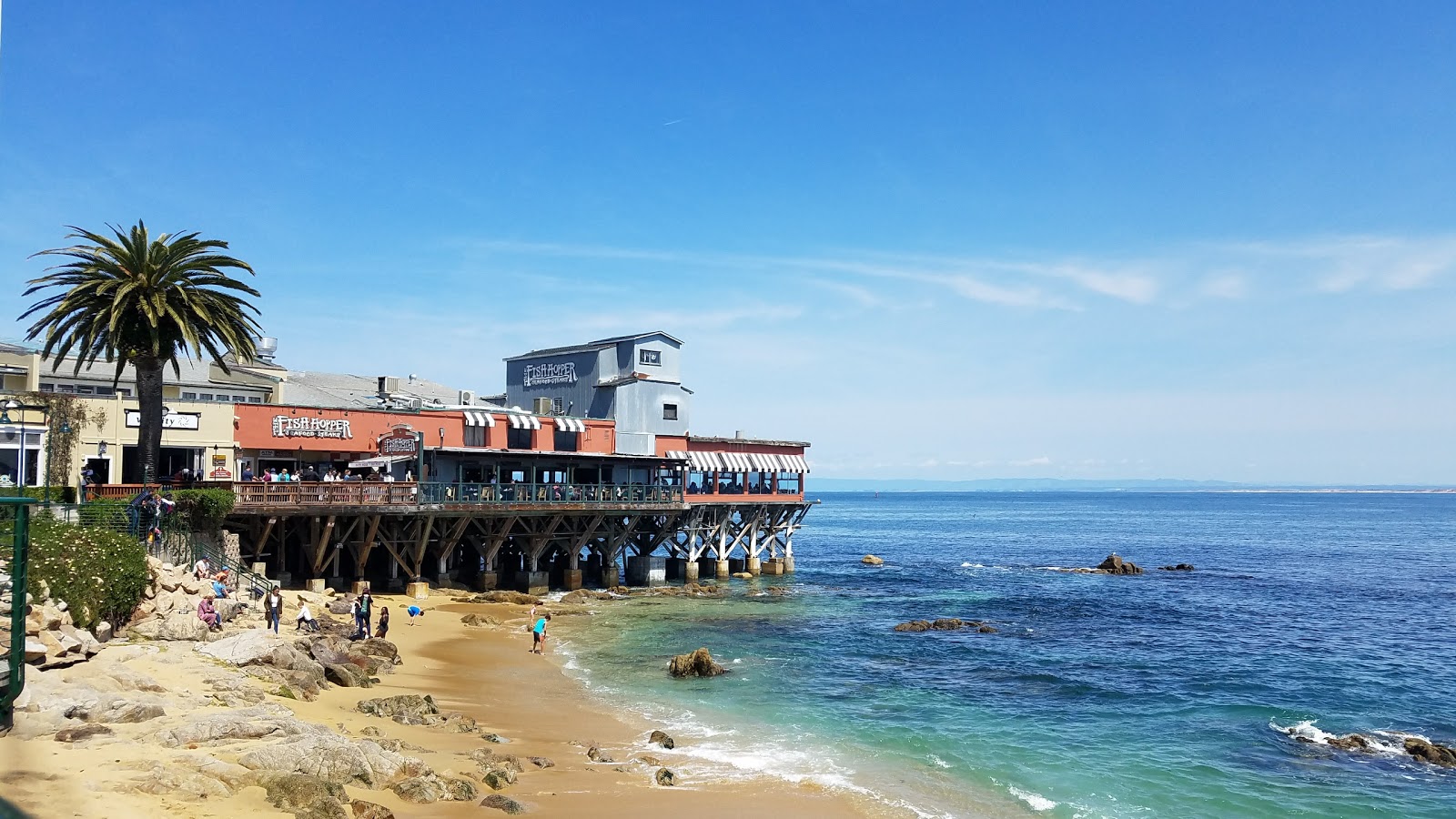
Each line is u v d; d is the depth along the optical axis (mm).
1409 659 44781
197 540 41344
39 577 25656
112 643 26906
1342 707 34844
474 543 56719
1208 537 152875
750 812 21531
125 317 39625
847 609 57688
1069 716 32688
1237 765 27406
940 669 40062
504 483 55156
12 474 44281
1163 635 50844
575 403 73188
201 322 41406
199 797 15828
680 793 22562
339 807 16656
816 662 40531
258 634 29453
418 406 64938
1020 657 43375
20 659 16938
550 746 26062
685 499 66875
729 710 31812
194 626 29906
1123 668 41344
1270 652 45969
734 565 78750
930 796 23641
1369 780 26250
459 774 21422
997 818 22359
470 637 42469
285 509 46344
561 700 32188
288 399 62562
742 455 73500
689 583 65125
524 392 77250
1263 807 23953
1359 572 89188
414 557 52500
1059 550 121750
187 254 40625
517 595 53562
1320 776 26531
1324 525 195250
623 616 51812
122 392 55250
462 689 32625
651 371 73062
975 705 33844
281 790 16766
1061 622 54906
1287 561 102875
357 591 49500
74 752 16906
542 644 41781
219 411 51312
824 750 27328
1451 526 189375
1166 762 27641
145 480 40531
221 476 47719
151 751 17641
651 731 28719
